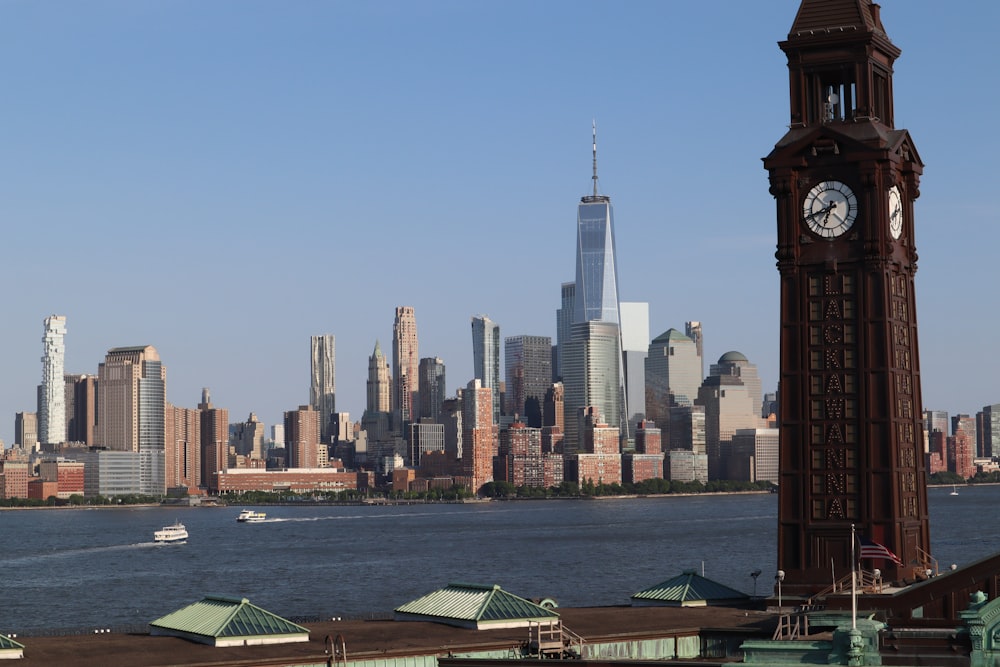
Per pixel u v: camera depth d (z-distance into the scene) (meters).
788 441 120.81
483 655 99.88
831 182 120.12
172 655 95.50
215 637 99.31
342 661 94.75
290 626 102.38
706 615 117.50
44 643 100.56
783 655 77.88
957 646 86.25
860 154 118.81
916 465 122.69
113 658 94.31
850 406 119.44
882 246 118.50
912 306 123.69
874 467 118.38
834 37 120.19
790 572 119.81
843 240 119.75
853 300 119.69
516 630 106.88
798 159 120.44
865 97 120.19
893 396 118.44
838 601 108.38
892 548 117.56
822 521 119.44
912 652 87.19
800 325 120.69
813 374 120.44
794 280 121.12
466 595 112.75
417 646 99.00
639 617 116.06
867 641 78.69
